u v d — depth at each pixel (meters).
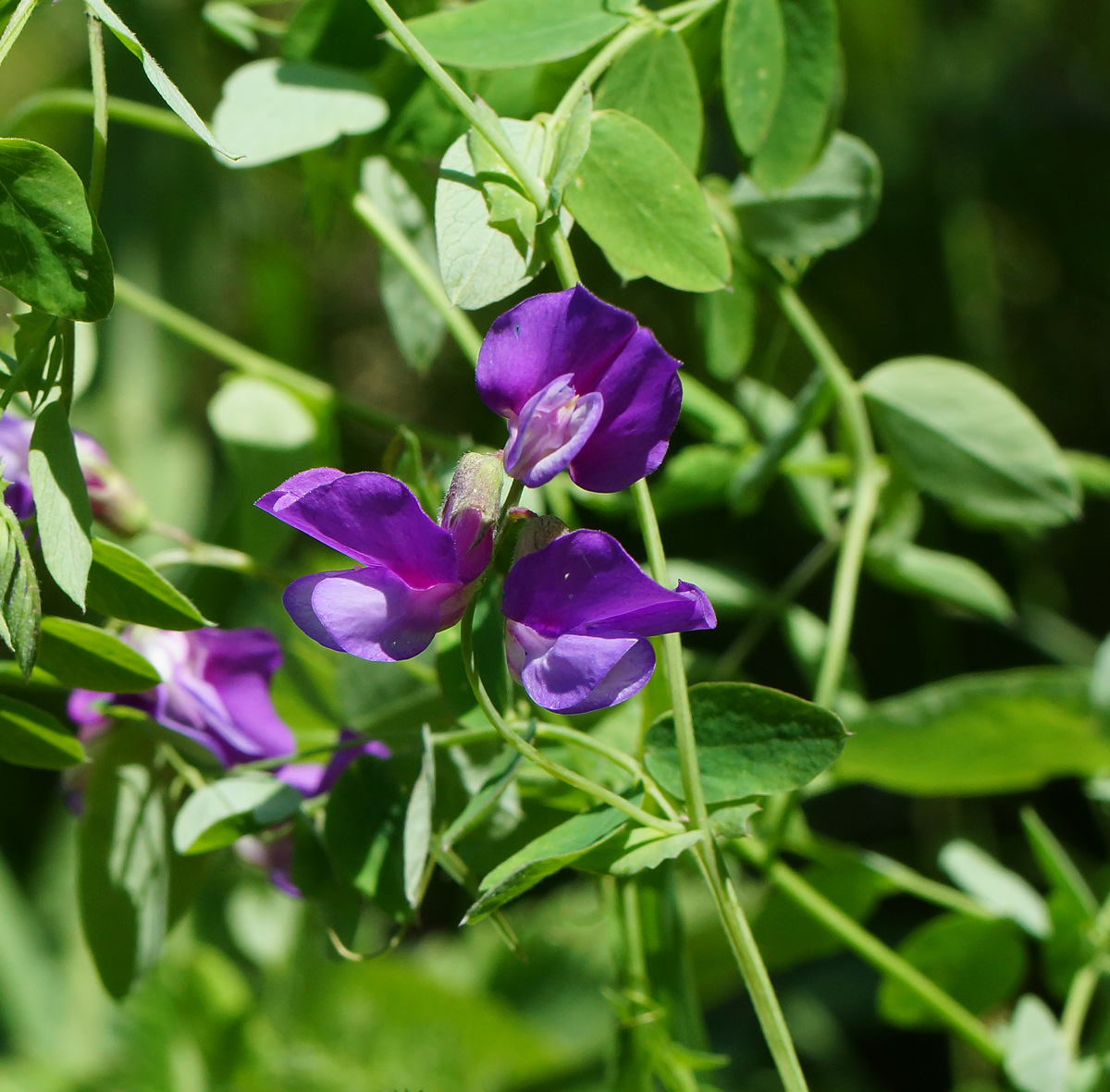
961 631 1.18
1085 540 1.22
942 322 1.19
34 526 0.50
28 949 1.07
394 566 0.48
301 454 0.58
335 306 1.40
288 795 0.51
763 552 1.16
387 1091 0.77
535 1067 0.88
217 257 1.10
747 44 0.53
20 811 1.31
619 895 0.54
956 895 0.57
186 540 0.56
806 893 0.56
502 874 0.49
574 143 0.50
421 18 0.52
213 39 0.60
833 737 0.49
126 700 0.52
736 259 0.57
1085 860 1.15
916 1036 1.14
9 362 0.49
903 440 0.57
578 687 0.48
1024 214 1.26
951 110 1.20
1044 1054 0.56
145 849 0.53
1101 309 1.27
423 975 0.85
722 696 0.50
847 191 0.56
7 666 0.50
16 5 0.49
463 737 0.51
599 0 0.52
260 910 0.84
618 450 0.48
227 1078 0.82
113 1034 0.86
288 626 0.58
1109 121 1.25
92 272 0.48
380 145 0.56
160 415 1.04
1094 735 0.55
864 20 1.08
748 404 0.60
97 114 0.48
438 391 1.39
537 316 0.48
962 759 0.56
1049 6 1.27
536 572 0.48
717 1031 1.11
